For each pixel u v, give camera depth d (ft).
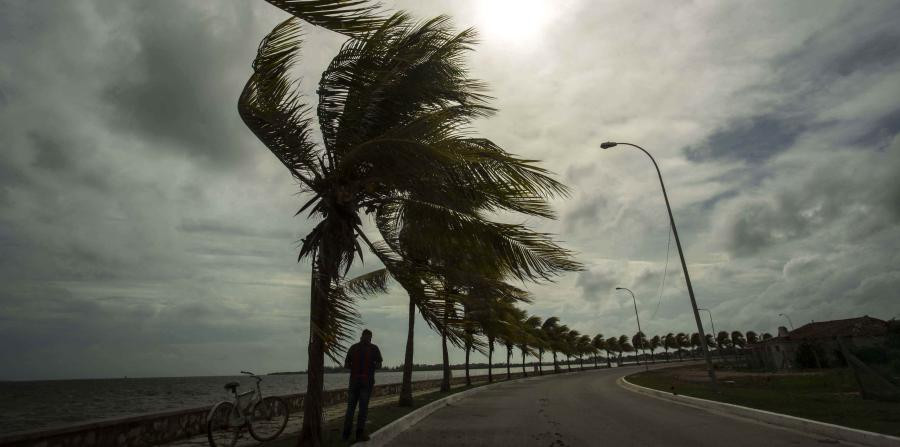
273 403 28.40
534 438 27.86
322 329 22.20
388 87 22.17
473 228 22.75
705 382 83.35
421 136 21.15
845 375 73.56
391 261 25.13
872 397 39.19
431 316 24.13
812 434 26.12
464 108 23.07
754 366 161.99
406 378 51.88
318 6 10.46
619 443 25.21
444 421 37.65
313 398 23.06
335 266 22.72
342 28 10.75
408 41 21.45
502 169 21.07
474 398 67.77
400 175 21.88
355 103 22.57
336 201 23.71
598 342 326.24
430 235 24.17
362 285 38.83
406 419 35.53
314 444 22.58
